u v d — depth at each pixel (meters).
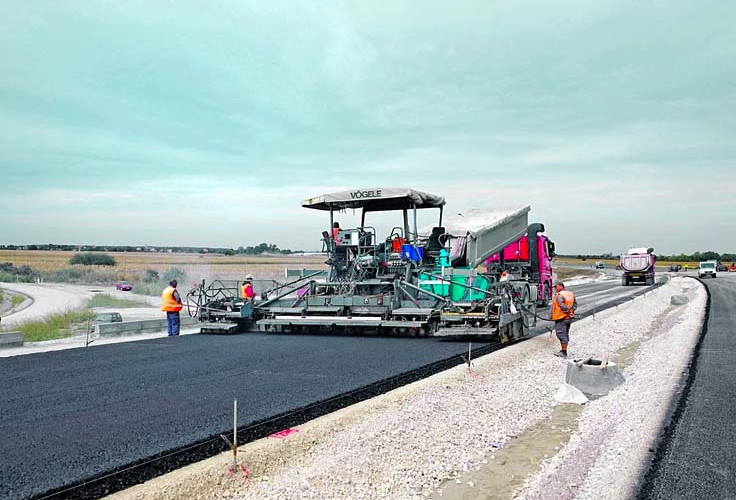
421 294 13.33
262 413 6.71
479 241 14.81
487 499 5.19
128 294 41.62
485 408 7.71
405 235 14.67
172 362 10.01
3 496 4.48
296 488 4.92
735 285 40.28
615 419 7.44
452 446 6.36
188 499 4.63
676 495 4.92
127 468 5.05
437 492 5.33
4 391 7.85
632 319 18.56
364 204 14.68
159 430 6.07
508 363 10.24
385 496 5.08
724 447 6.04
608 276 65.25
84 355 10.98
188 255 163.12
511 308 12.32
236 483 4.94
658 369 10.26
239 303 14.62
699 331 15.24
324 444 5.82
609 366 9.20
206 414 6.66
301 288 14.48
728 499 4.84
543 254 22.00
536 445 6.68
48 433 5.97
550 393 8.98
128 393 7.68
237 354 10.77
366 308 13.18
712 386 8.74
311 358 10.26
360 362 9.85
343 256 14.48
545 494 5.16
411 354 10.63
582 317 18.11
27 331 17.83
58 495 4.52
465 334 11.80
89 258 108.06
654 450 5.98
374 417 6.63
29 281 67.62
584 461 5.95
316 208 15.01
